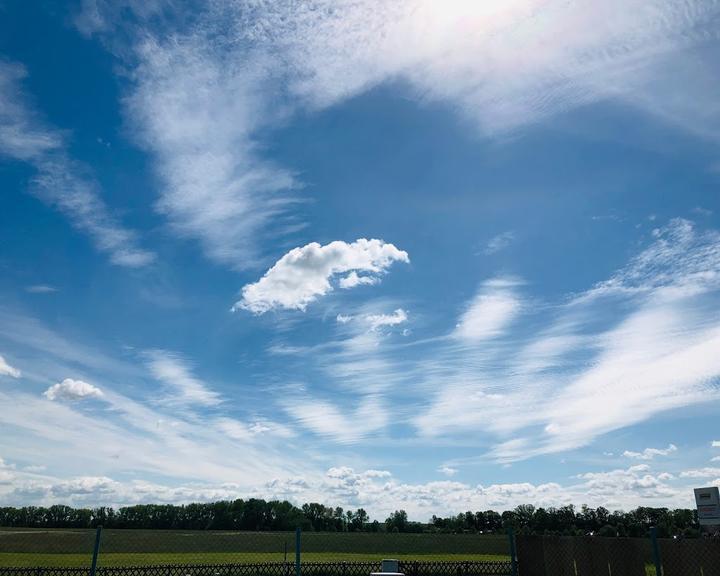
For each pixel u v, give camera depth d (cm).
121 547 5066
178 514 10444
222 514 10569
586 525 5512
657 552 1084
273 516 10719
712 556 1016
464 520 9169
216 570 1631
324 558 4169
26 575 1695
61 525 9894
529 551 1341
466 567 1419
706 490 1097
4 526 9550
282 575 1595
